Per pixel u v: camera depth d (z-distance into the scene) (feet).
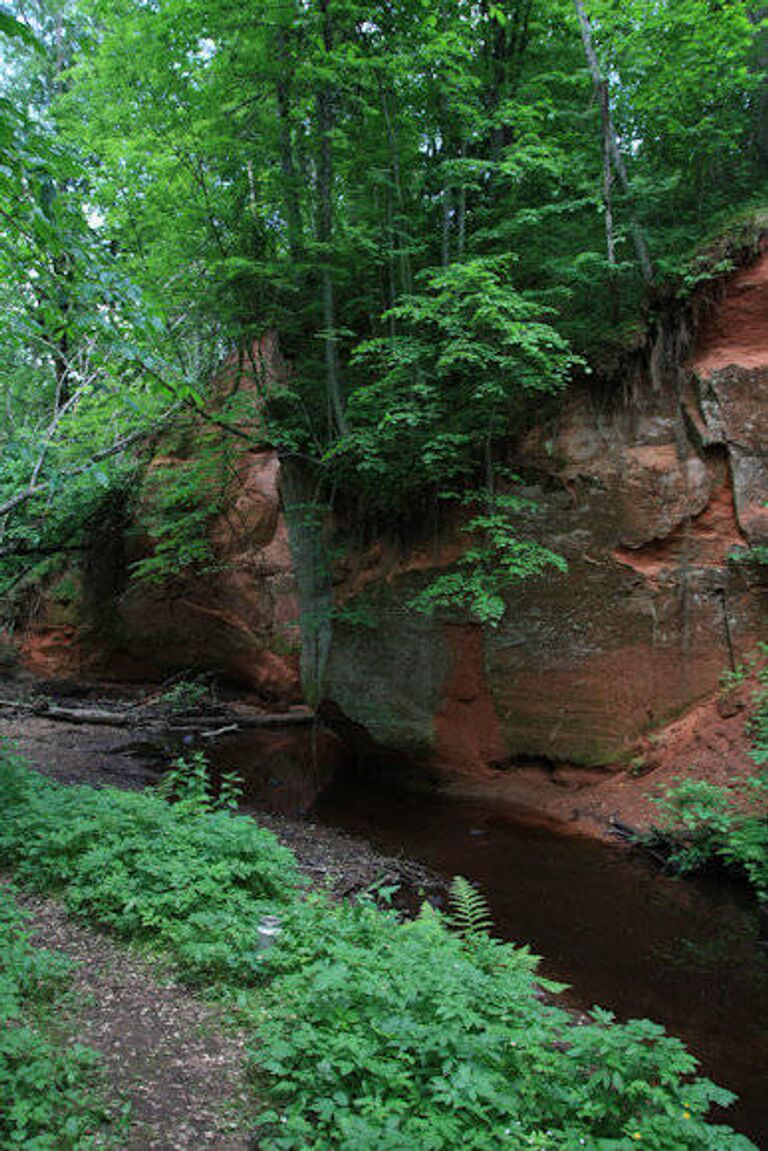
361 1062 10.55
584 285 37.27
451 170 35.88
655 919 22.81
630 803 31.30
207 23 35.53
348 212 42.16
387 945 14.87
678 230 36.42
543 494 36.42
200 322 44.14
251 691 61.93
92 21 46.39
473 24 39.19
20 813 20.81
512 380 35.70
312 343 43.73
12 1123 9.42
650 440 34.68
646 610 33.99
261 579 59.77
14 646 67.21
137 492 63.67
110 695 62.69
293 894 19.38
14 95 52.44
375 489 41.04
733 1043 16.28
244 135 40.11
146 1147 9.73
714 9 34.86
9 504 38.52
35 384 55.62
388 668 40.19
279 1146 9.67
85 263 13.05
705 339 34.12
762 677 29.35
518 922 22.52
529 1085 10.70
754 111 39.78
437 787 38.68
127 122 38.75
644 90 36.81
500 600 33.45
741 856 24.25
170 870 17.51
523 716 36.63
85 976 14.35
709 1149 9.70
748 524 31.99
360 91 39.19
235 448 56.54
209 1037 12.62
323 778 41.06
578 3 35.22
